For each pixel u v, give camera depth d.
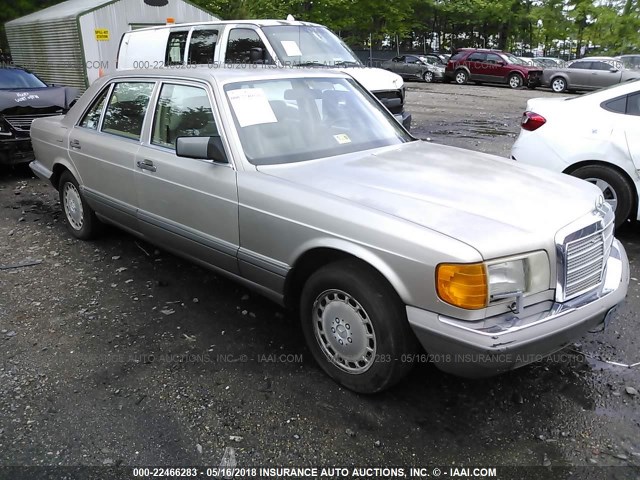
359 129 4.07
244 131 3.58
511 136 11.39
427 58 28.19
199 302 4.19
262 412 2.97
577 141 5.44
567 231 2.75
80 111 5.08
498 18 36.72
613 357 3.48
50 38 15.16
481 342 2.48
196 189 3.69
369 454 2.69
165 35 9.59
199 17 15.71
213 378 3.26
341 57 8.90
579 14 35.91
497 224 2.70
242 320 3.93
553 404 3.04
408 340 2.83
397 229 2.71
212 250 3.71
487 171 3.47
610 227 3.14
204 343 3.63
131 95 4.49
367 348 2.96
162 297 4.27
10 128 8.00
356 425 2.87
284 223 3.16
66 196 5.45
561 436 2.80
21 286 4.47
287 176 3.34
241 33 8.65
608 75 21.38
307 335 3.29
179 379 3.25
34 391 3.15
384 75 8.85
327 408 3.00
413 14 35.28
